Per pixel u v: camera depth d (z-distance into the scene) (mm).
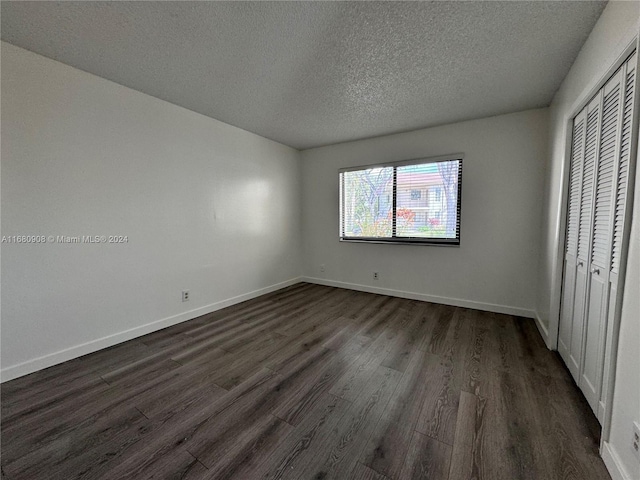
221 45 1809
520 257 2971
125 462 1216
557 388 1727
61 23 1588
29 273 1910
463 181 3203
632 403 1025
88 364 2043
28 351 1913
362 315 3059
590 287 1620
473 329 2650
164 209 2691
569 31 1644
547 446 1287
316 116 3016
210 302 3174
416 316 3012
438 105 2721
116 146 2322
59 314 2053
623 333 1102
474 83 2285
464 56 1911
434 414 1506
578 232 1865
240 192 3490
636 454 987
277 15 1536
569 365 1904
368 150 3852
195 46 1816
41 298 1964
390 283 3814
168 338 2492
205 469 1180
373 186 3881
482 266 3176
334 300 3615
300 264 4633
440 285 3445
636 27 1137
